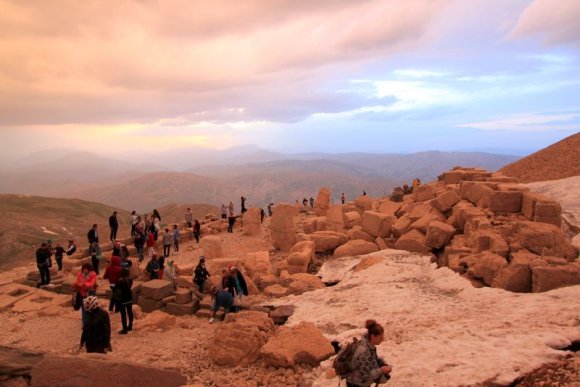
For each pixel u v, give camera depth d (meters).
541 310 9.92
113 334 13.99
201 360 11.42
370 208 32.34
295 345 10.35
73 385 6.35
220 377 10.09
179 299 16.45
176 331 14.30
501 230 15.88
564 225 18.72
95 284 14.62
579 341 8.27
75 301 14.83
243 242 30.28
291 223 27.30
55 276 21.50
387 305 12.77
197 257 26.12
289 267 21.22
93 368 6.51
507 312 10.30
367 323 6.48
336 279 18.55
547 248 13.55
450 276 14.32
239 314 12.45
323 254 24.52
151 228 27.47
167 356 11.84
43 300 18.22
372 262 18.22
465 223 19.17
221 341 11.09
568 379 6.90
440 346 8.83
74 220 123.62
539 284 11.51
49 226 110.50
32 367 6.84
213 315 15.16
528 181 38.97
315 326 11.52
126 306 14.02
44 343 13.64
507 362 7.51
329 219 27.77
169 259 25.77
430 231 18.95
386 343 9.81
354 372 6.19
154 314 15.02
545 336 8.27
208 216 40.81
